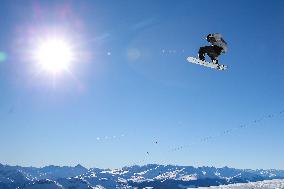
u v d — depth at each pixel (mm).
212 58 20000
